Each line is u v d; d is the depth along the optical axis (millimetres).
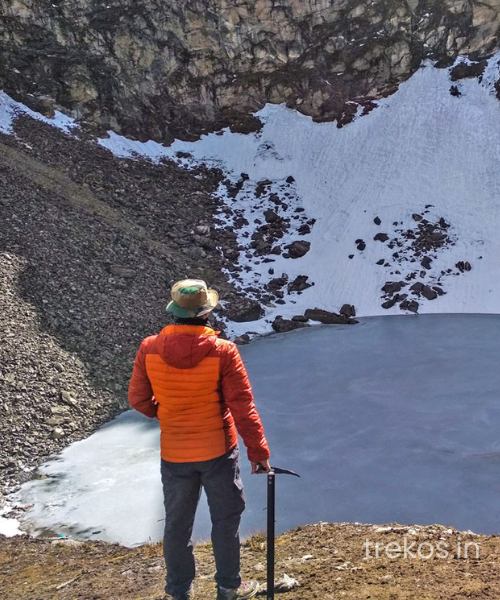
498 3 27109
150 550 7086
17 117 25281
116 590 5203
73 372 13414
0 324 13742
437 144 25859
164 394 3438
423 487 9320
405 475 9773
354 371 15016
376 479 9719
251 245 23375
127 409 13141
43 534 8789
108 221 21000
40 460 11086
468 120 26281
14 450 11078
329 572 4727
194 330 3432
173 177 26328
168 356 3359
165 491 3564
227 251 22609
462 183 24125
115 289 17359
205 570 5324
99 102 27312
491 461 10039
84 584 5605
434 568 4691
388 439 11180
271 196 26031
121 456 11055
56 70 26875
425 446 10797
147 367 3469
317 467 10320
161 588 4898
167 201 24453
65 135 25734
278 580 4465
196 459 3447
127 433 12008
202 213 24578
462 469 9828
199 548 6477
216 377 3396
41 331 14195
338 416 12406
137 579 5504
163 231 22422
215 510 3541
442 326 18406
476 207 23156
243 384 3418
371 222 23609
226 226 24141
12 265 15938
